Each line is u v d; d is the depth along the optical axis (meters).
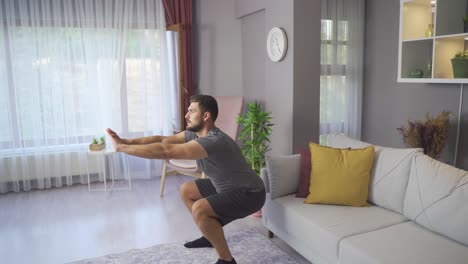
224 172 2.30
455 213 1.90
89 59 4.17
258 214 3.22
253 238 2.81
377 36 4.53
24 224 3.18
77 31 4.09
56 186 4.22
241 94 4.98
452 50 3.34
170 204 3.66
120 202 3.72
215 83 4.88
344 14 4.60
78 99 4.18
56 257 2.59
